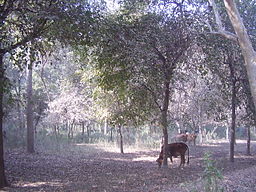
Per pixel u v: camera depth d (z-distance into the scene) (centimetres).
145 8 1134
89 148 2036
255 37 1302
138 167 1306
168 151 1295
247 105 1501
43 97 2448
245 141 3152
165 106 1195
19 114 2275
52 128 2850
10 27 822
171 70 1130
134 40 989
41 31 829
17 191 823
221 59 1289
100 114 1501
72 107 2216
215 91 1469
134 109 1239
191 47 1155
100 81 1168
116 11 1160
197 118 2192
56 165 1309
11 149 1817
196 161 1510
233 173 1013
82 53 1091
